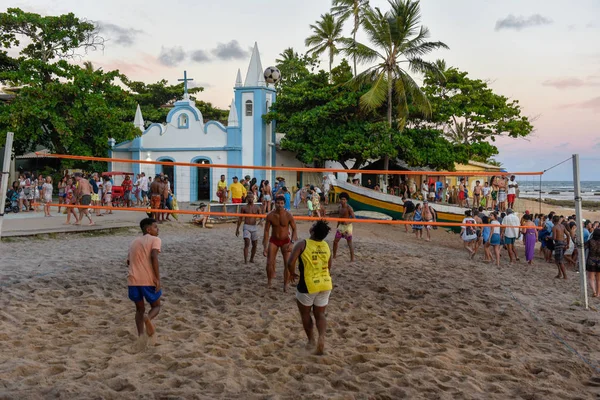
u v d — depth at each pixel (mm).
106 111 26625
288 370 5320
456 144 29828
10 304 7266
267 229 8945
